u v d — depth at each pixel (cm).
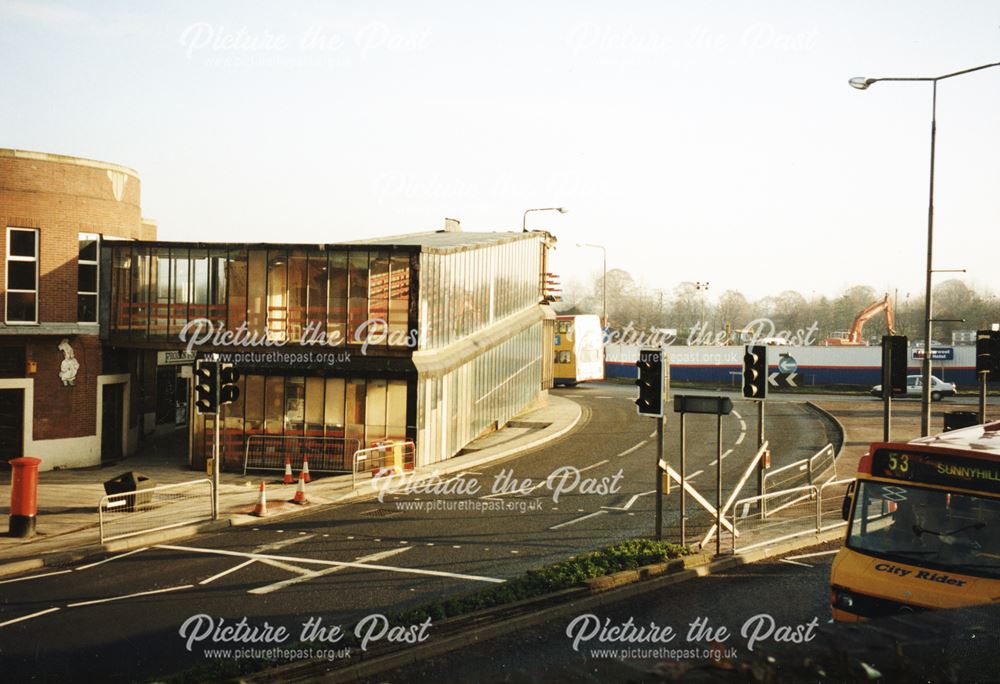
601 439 3372
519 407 4003
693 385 5938
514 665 990
